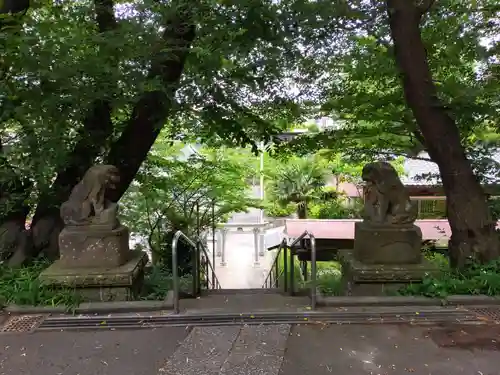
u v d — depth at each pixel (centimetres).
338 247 1116
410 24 546
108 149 669
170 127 821
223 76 618
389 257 521
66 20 566
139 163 683
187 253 992
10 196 581
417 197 1223
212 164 982
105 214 504
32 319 423
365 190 549
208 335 392
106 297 484
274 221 1833
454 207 557
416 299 457
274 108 739
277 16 565
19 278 497
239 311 441
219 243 1770
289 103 715
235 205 1115
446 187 566
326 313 432
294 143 773
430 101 550
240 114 689
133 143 666
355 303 454
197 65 589
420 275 502
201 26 587
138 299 511
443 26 643
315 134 785
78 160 624
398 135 742
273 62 607
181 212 1057
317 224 1195
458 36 641
